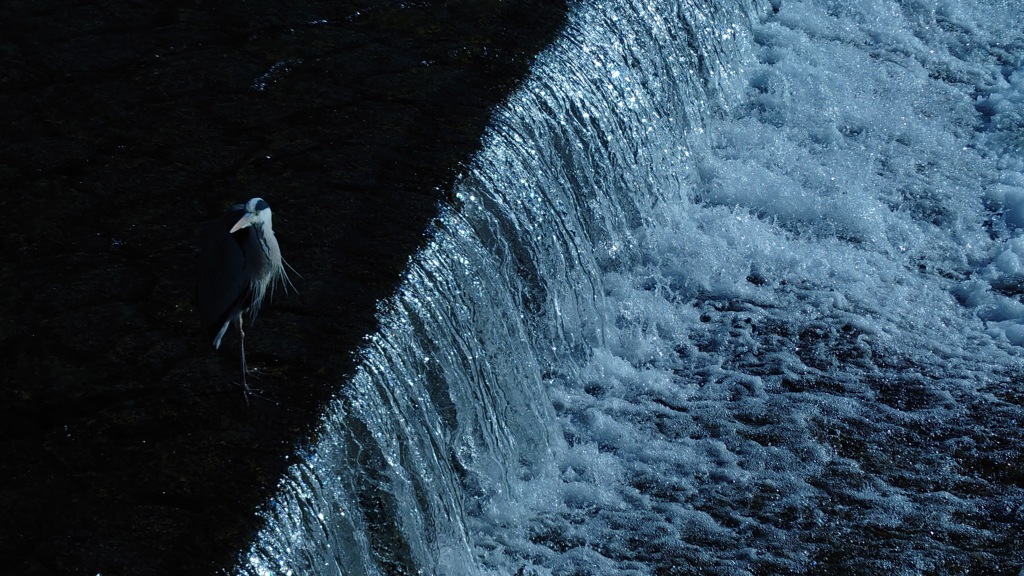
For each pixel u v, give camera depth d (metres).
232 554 3.99
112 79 7.02
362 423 4.82
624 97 8.27
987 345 7.70
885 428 6.89
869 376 7.36
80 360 4.84
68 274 5.35
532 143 7.02
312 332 5.08
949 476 6.54
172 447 4.43
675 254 8.40
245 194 6.01
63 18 7.69
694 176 9.20
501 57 7.54
